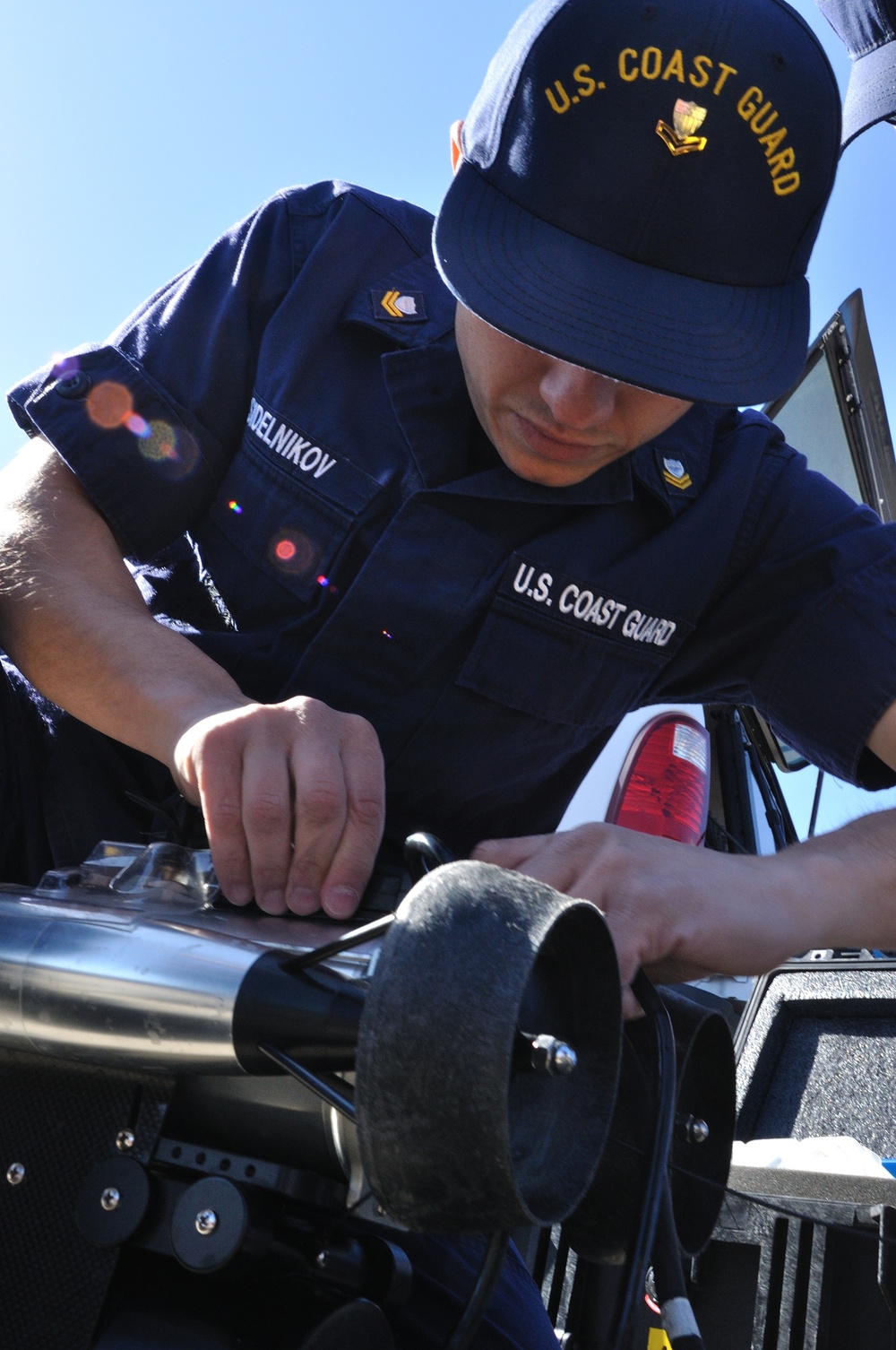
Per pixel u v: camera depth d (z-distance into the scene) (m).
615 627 1.21
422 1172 0.51
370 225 1.30
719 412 1.37
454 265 1.01
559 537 1.19
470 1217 0.52
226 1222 0.61
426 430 1.17
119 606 1.07
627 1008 0.73
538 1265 1.48
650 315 0.99
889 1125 1.71
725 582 1.28
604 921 0.56
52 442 1.17
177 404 1.22
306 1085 0.59
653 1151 0.65
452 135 1.23
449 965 0.52
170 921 0.69
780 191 1.03
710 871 0.84
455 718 1.17
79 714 1.04
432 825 1.22
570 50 1.01
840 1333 1.33
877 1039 1.80
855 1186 1.36
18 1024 0.67
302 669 1.15
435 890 0.56
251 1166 0.67
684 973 0.84
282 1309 0.64
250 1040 0.61
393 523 1.16
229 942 0.65
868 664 1.21
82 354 1.22
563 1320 1.42
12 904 0.73
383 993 0.53
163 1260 0.67
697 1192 0.81
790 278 1.09
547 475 1.10
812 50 1.05
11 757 1.15
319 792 0.83
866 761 1.24
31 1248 0.67
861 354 2.67
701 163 1.00
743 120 1.00
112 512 1.17
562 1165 0.57
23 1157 0.69
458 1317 0.81
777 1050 1.93
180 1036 0.62
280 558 1.19
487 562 1.17
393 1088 0.51
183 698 0.97
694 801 2.08
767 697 1.28
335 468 1.19
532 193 1.02
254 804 0.84
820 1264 1.35
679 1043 0.77
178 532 1.23
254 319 1.28
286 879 0.85
